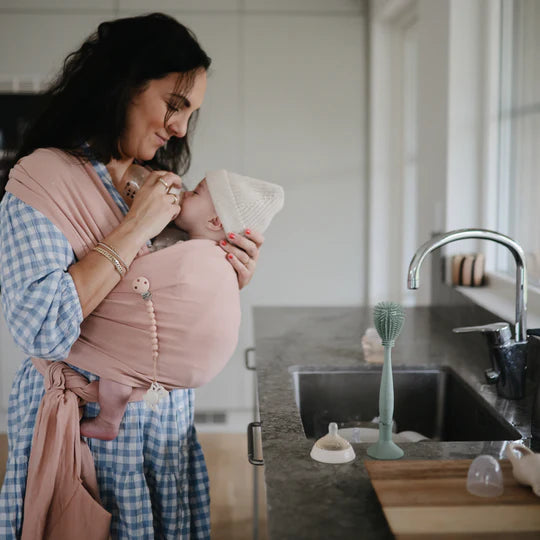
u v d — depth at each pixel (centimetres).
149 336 137
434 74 268
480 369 179
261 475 310
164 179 140
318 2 392
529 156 224
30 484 135
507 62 241
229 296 144
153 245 149
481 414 154
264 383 168
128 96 135
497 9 242
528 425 136
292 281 411
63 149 137
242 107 397
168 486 146
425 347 205
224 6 390
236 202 149
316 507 100
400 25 374
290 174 404
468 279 243
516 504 92
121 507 142
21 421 145
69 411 136
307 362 189
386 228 402
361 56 396
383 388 118
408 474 100
